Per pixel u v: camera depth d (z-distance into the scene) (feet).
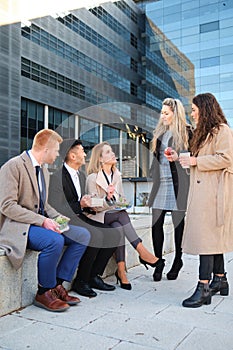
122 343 5.47
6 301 6.69
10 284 6.76
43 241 6.63
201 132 7.55
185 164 7.45
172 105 9.32
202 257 7.34
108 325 6.20
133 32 115.34
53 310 6.82
